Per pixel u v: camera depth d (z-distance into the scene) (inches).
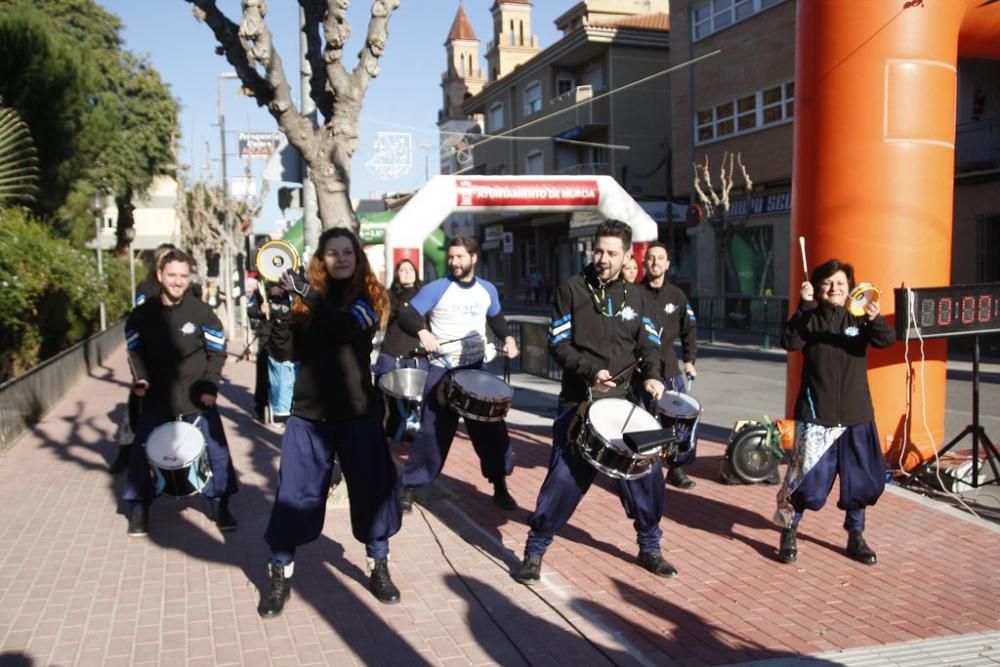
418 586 199.2
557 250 1793.8
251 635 173.3
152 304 235.0
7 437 372.2
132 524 237.5
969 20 304.8
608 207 492.7
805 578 205.9
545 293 1763.0
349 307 181.8
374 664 160.9
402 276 325.7
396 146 794.8
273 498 278.2
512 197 485.1
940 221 297.4
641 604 189.2
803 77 307.7
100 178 1090.1
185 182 1440.7
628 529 241.3
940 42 295.6
